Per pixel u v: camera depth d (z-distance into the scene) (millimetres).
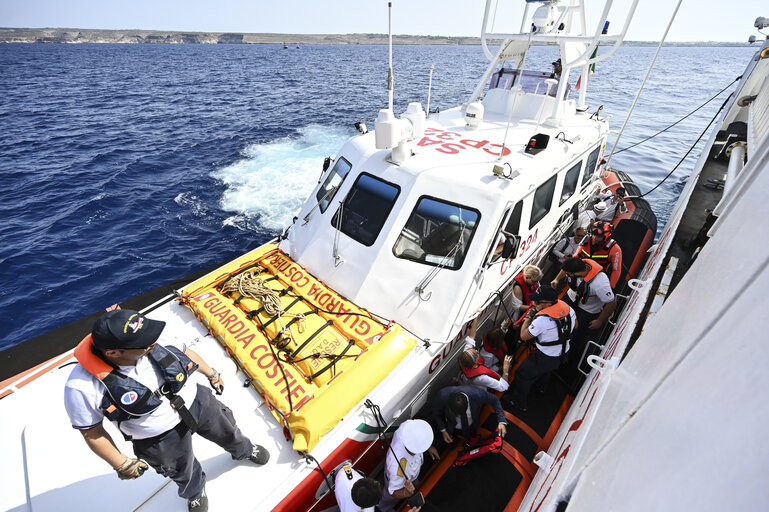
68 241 9617
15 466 2697
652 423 839
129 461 2092
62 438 2801
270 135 18234
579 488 1211
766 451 395
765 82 4703
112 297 7871
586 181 5914
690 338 841
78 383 1840
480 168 3896
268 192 11984
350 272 3838
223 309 3543
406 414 3336
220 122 21312
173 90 34844
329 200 4297
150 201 11578
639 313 2773
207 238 9680
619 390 1390
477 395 3193
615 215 6312
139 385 1907
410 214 3732
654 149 15047
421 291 3543
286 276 3959
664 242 3959
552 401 3947
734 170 4035
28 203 11695
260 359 3139
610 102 23953
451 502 3092
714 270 923
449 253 3557
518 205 3859
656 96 27031
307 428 2646
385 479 3062
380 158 4094
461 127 5016
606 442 1155
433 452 3344
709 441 543
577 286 4246
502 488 3172
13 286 8109
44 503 2494
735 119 5797
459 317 3504
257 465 2688
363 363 3027
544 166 4199
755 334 531
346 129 19125
